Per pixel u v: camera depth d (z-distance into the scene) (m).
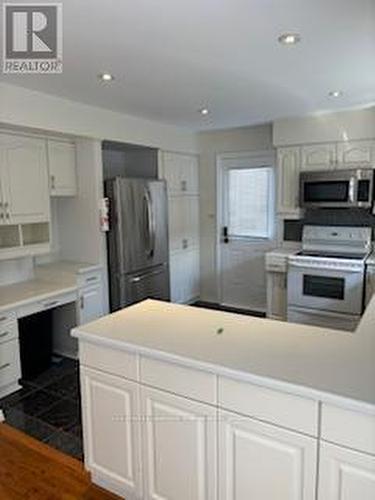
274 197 4.90
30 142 3.33
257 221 5.08
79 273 3.63
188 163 5.17
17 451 2.42
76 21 1.91
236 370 1.49
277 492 1.48
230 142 5.08
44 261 3.99
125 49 2.26
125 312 2.25
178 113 3.98
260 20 1.92
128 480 1.91
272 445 1.47
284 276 4.30
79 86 2.95
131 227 4.02
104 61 2.45
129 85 2.96
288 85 3.05
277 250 4.62
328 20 1.93
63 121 3.31
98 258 3.88
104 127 3.74
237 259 5.30
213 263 5.47
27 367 3.40
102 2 1.73
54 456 2.36
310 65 2.59
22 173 3.27
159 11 1.82
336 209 4.42
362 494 1.31
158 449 1.78
